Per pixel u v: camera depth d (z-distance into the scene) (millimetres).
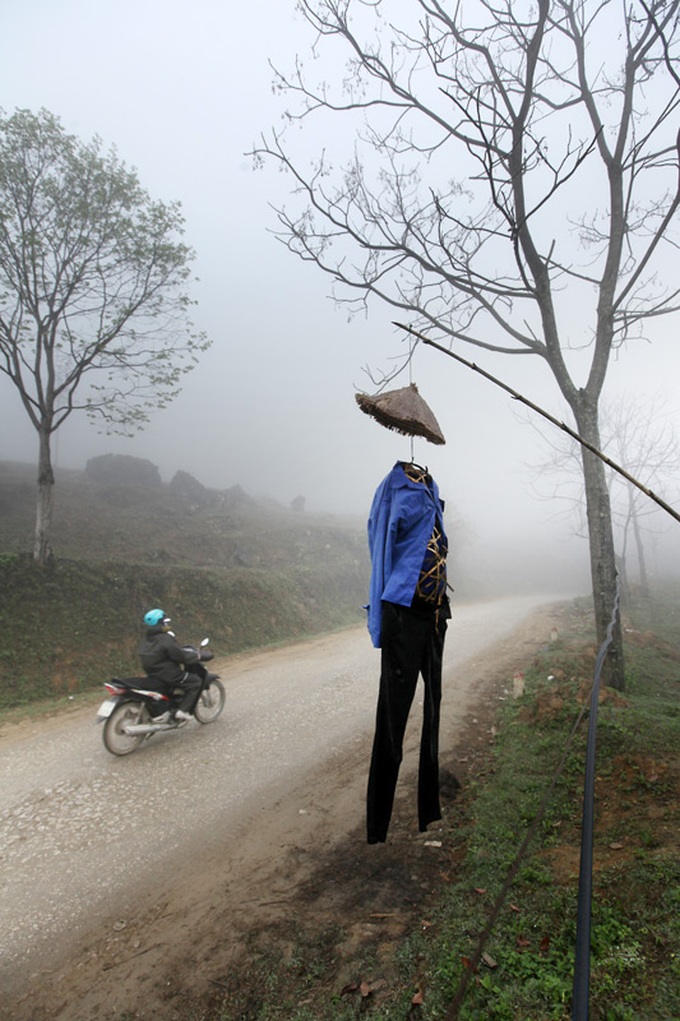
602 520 8352
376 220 8461
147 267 14289
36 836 5000
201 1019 3004
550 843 3998
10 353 13594
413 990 2855
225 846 4730
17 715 9484
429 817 3301
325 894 3904
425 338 2172
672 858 3369
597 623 8281
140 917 3881
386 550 3107
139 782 6070
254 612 17281
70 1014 3115
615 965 2650
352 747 6883
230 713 8523
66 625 12914
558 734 5969
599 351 8578
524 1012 2486
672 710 6660
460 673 10586
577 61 8102
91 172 13266
